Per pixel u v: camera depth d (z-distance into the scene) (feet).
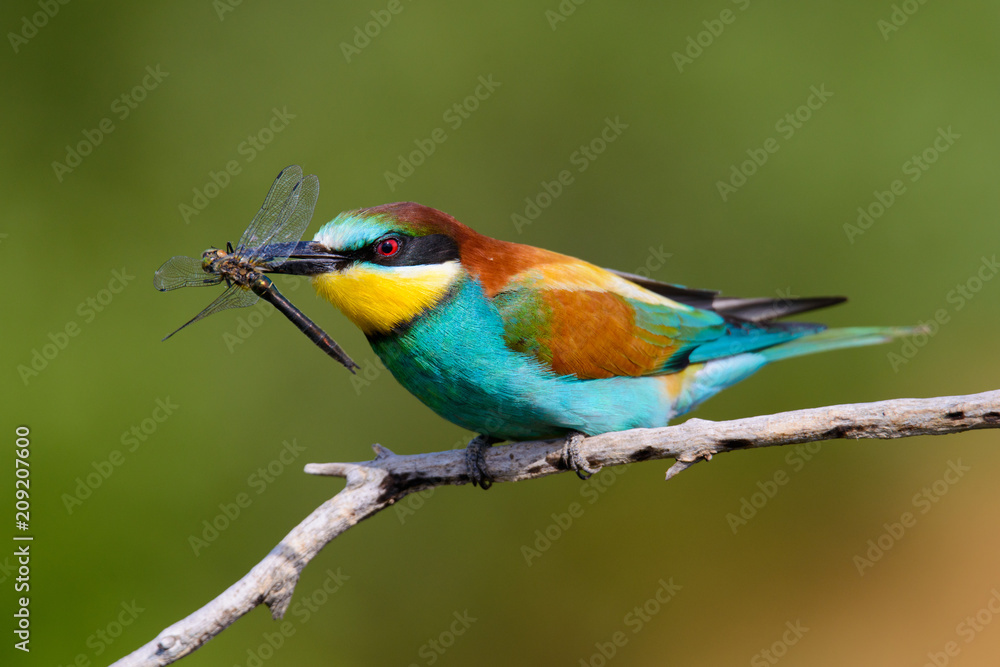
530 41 44.83
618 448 21.59
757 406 39.75
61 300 38.99
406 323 23.17
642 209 43.78
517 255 25.48
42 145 40.93
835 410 18.84
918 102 42.68
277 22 43.80
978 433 39.06
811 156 43.01
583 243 43.70
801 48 43.80
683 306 27.45
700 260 43.11
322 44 44.04
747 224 43.01
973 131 42.19
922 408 18.19
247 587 19.30
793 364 39.99
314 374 38.83
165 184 41.73
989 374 40.22
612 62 44.62
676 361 26.76
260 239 22.98
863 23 43.60
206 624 18.80
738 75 43.91
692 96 44.06
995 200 41.50
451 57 44.45
